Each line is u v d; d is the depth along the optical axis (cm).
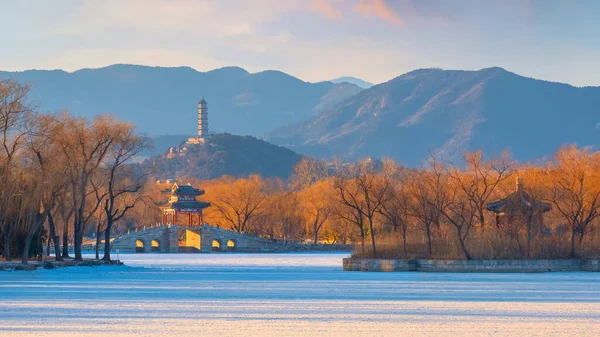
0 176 16412
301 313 9331
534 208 17912
